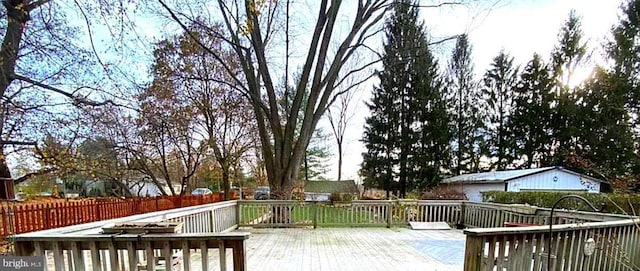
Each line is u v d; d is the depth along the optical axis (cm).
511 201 1006
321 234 729
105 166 1227
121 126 1194
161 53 1183
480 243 276
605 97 1573
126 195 1425
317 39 1113
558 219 551
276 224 842
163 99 1212
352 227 841
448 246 590
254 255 513
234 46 1102
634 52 1409
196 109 1337
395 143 2052
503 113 2164
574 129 1770
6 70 678
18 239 270
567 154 1130
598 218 484
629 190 714
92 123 982
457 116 2131
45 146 891
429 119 2020
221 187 2062
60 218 541
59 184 1622
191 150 1421
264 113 1163
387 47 1733
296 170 1098
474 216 805
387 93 2073
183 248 273
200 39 1179
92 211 621
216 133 1422
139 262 342
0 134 764
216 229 693
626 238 404
